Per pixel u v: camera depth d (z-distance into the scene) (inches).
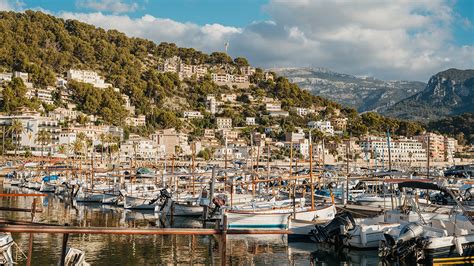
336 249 1781.5
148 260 1604.3
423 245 1430.9
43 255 1584.6
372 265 1571.1
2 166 5974.4
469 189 2593.5
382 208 2234.3
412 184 1713.8
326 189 3302.2
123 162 6948.8
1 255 1278.3
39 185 4362.7
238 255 1710.1
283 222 2036.2
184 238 2003.0
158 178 4291.3
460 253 1423.5
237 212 2016.5
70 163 6250.0
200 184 3587.6
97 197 3408.0
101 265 1526.8
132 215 2743.6
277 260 1642.5
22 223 1002.7
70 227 805.9
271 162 7381.9
